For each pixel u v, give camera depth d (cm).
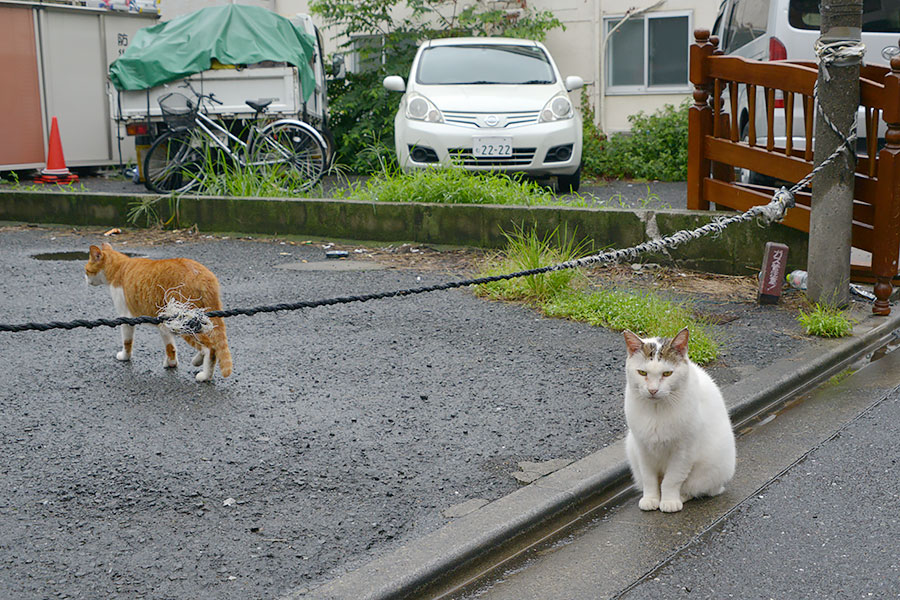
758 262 812
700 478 384
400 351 604
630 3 1781
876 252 678
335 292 774
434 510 370
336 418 479
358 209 988
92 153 1681
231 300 746
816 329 629
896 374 565
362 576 315
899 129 666
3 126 1548
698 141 841
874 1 901
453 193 974
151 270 537
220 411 489
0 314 700
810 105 733
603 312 674
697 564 336
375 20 1806
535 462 420
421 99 1183
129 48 1366
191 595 305
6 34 1537
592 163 1620
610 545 353
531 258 751
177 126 1257
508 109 1166
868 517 372
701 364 567
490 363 577
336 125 1762
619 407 495
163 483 396
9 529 353
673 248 842
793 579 324
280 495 385
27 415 481
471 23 1786
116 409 491
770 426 483
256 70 1325
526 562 343
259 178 1148
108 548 338
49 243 1027
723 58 807
